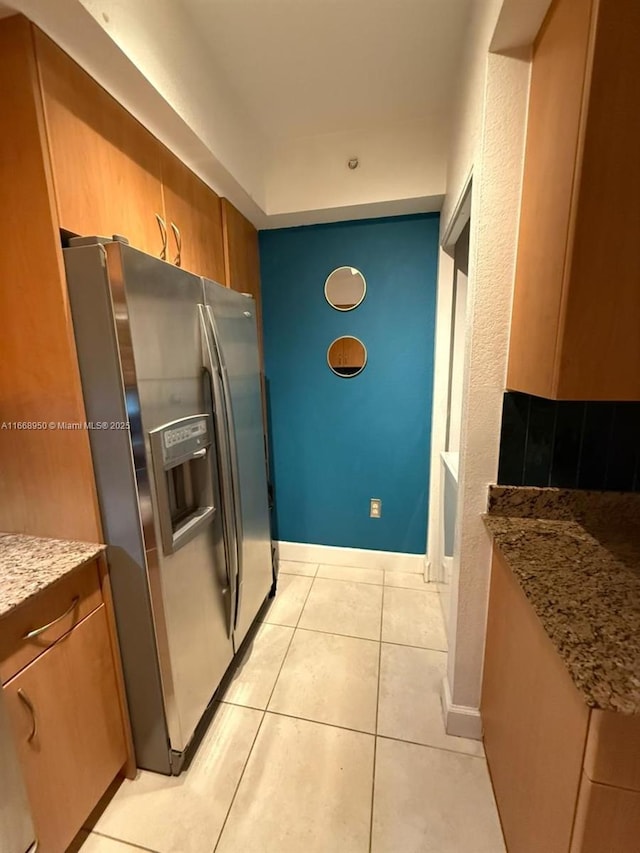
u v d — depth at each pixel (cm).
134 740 124
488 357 114
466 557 126
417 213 211
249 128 183
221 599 146
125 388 101
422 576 243
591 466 116
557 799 72
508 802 102
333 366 236
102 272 95
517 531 111
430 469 229
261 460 193
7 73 87
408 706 149
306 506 257
